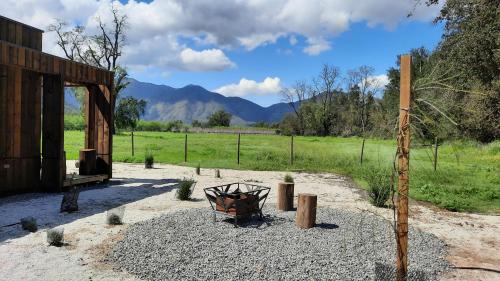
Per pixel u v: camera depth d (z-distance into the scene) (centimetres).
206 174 1772
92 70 1393
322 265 609
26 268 586
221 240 720
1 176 1150
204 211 955
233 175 1769
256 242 712
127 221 877
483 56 1585
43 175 1241
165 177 1647
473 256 709
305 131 8131
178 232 762
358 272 585
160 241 705
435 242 770
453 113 513
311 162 2247
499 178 1628
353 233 792
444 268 638
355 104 7638
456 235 852
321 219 905
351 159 2266
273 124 10175
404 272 490
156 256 634
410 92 469
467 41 1583
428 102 476
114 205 1056
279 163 2203
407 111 469
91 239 732
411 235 806
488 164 2077
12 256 634
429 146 507
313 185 1544
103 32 5712
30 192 1234
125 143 3656
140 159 2266
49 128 1236
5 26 1166
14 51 1064
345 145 3581
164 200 1145
